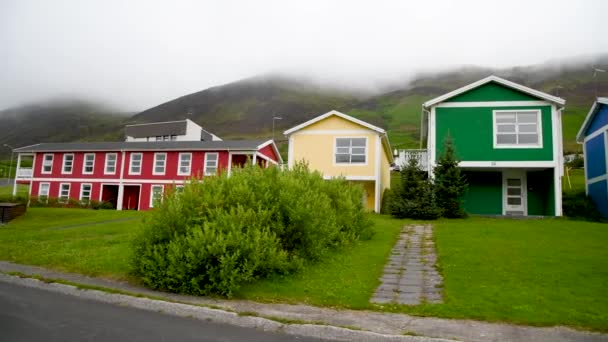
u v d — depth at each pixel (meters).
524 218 19.20
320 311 7.04
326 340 5.93
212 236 8.33
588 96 137.50
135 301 7.62
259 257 8.62
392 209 20.09
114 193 37.19
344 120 25.73
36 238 15.10
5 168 87.81
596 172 22.77
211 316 6.91
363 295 7.88
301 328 6.23
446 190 19.20
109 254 11.51
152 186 33.88
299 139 26.08
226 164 32.41
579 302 7.11
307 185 11.85
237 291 8.12
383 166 28.62
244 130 173.25
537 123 20.36
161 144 35.44
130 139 52.97
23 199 29.66
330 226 11.45
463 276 8.94
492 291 7.82
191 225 9.05
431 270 9.83
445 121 21.27
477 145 20.73
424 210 18.94
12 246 13.35
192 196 9.51
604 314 6.56
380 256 11.23
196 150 33.00
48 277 9.29
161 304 7.38
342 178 15.38
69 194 36.31
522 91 20.50
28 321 6.29
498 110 20.80
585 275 8.73
